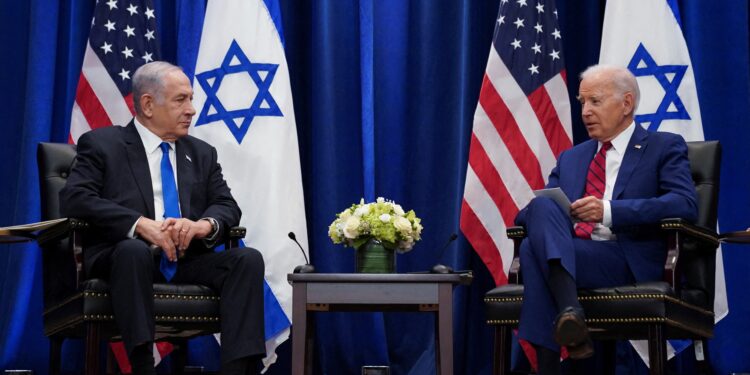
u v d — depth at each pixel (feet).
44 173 12.80
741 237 11.24
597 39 16.15
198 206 12.52
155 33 15.49
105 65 15.24
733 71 15.10
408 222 11.73
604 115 12.32
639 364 15.23
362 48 16.10
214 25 15.42
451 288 11.03
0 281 15.62
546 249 10.43
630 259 11.35
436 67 15.94
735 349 14.66
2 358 14.88
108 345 14.25
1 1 16.20
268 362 14.78
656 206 11.15
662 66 14.92
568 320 9.72
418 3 16.11
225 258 11.43
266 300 14.65
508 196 14.96
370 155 15.81
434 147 15.84
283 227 14.79
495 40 15.34
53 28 15.80
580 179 12.59
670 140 12.14
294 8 16.40
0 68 16.10
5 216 15.87
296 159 15.15
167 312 11.09
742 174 14.87
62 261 11.57
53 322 11.50
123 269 10.59
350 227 11.56
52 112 15.90
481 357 15.65
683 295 11.13
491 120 15.10
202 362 15.30
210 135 15.05
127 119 15.19
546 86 15.29
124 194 12.02
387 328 15.67
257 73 15.20
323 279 10.96
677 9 15.23
